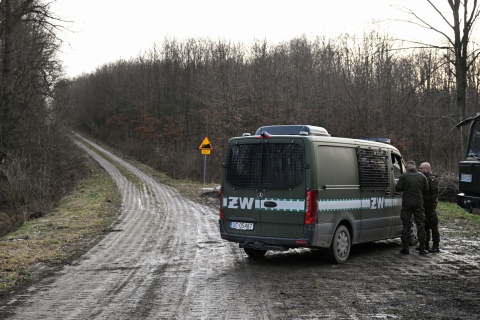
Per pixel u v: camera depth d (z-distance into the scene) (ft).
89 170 141.90
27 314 19.74
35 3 87.30
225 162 31.07
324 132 31.94
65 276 26.76
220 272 27.45
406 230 33.30
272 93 150.00
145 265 29.48
